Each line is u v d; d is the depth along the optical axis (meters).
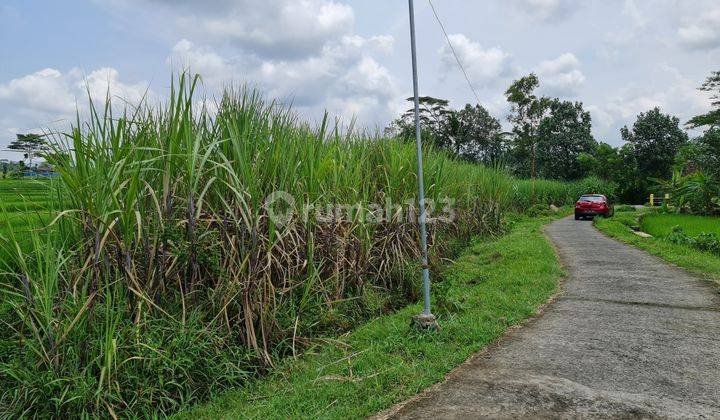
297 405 3.56
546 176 54.72
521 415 3.24
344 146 7.29
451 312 5.82
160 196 4.59
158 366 3.74
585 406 3.36
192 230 4.36
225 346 4.33
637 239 13.37
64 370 3.51
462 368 4.17
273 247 5.16
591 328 5.25
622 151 54.28
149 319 4.04
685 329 5.14
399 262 6.92
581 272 8.73
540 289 7.09
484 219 14.02
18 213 4.23
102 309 3.87
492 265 9.16
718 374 3.90
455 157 12.64
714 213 24.56
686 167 37.12
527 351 4.55
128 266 3.95
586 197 23.81
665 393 3.55
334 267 5.93
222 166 4.27
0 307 3.97
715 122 29.03
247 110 5.22
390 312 6.33
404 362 4.31
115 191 3.82
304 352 4.80
